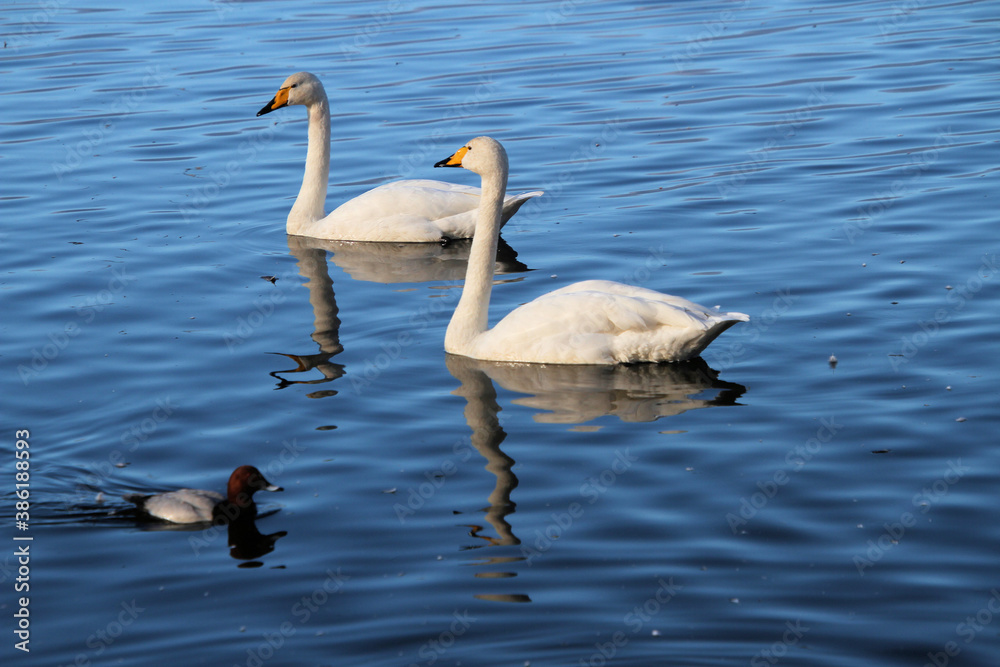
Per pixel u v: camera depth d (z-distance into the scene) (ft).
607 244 56.70
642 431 37.04
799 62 88.43
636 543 30.32
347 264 56.49
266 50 96.43
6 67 93.15
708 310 42.50
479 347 43.78
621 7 110.22
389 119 78.59
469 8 111.14
